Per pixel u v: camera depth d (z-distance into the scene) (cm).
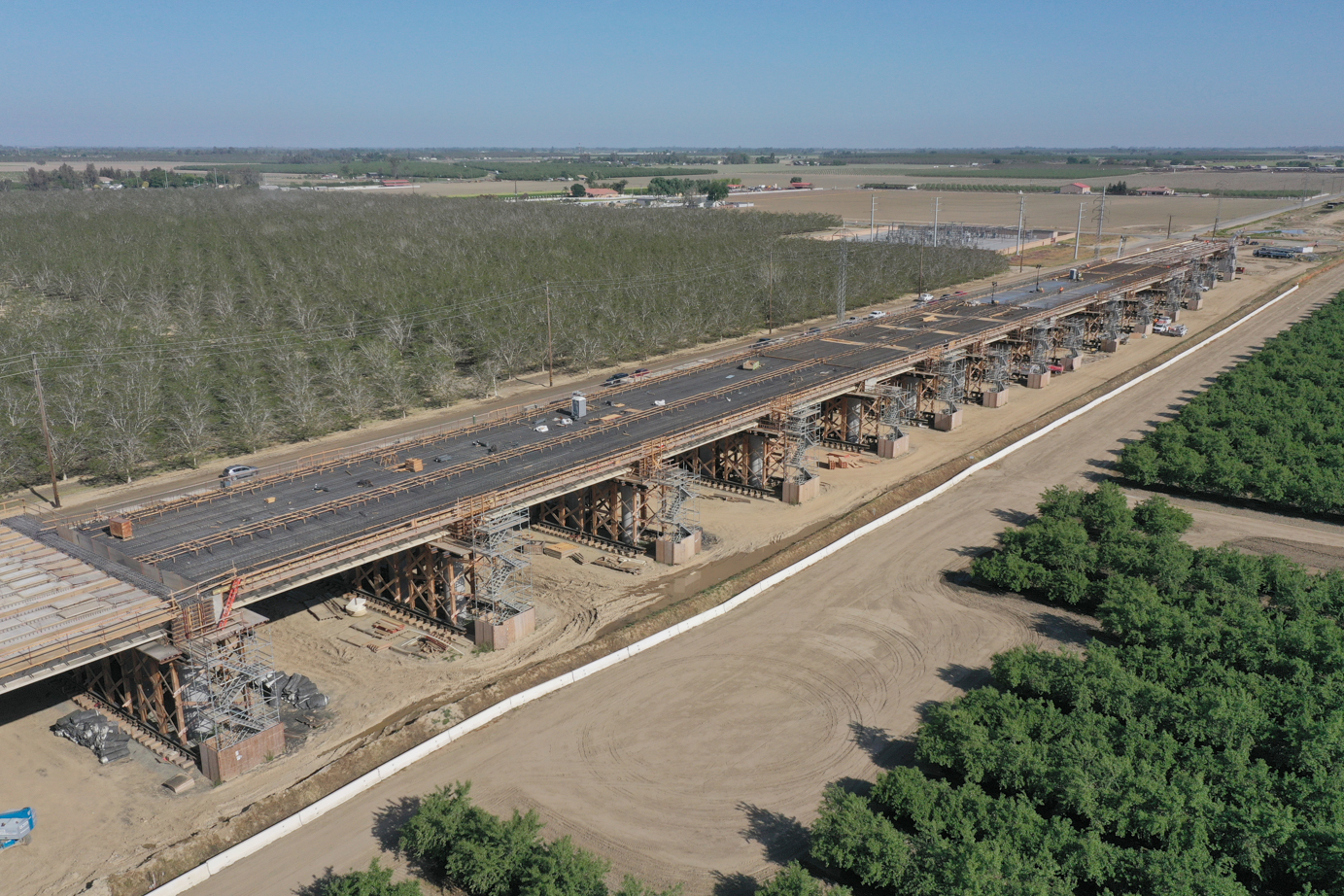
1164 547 7431
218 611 5475
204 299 16100
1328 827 4481
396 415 11806
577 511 8669
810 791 5159
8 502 8769
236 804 5012
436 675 6253
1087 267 19812
